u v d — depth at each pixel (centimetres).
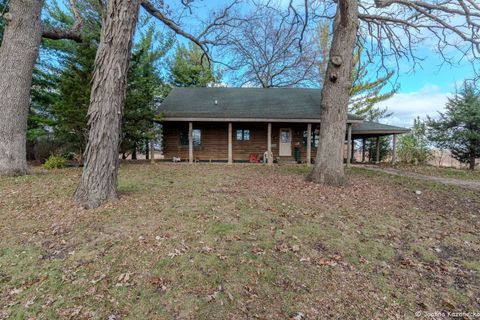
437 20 809
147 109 1226
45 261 290
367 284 279
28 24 693
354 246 359
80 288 251
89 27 1246
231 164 1331
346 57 711
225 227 392
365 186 741
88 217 405
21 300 234
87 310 225
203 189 632
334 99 726
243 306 237
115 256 303
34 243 327
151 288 255
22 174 707
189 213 442
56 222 386
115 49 457
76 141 1119
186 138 1602
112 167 477
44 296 239
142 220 402
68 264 286
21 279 261
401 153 1655
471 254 353
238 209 477
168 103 1521
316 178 750
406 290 272
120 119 484
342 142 736
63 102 1041
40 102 1356
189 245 333
